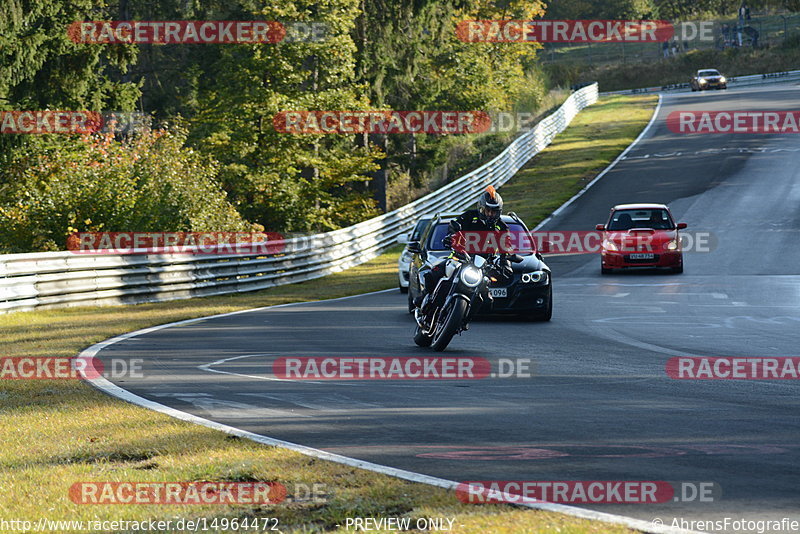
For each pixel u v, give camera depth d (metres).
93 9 156.62
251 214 162.62
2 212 100.06
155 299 83.19
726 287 78.25
